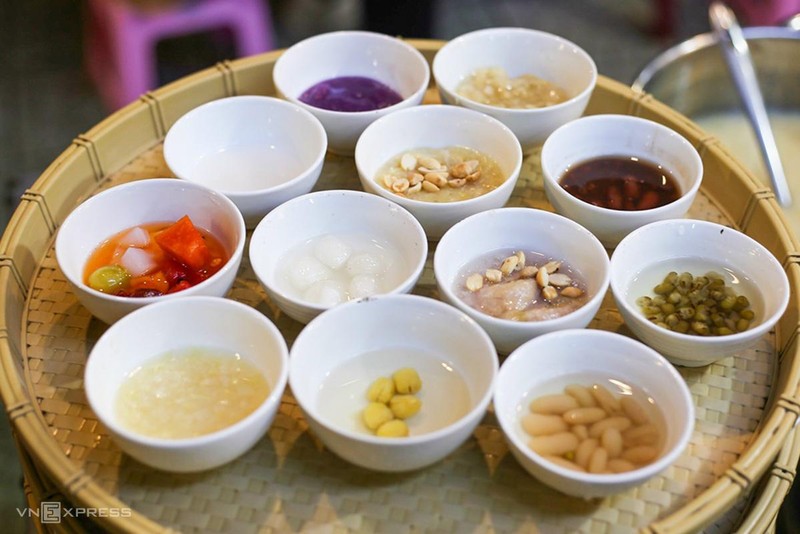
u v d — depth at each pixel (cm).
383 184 75
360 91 85
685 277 67
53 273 71
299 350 61
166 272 68
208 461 57
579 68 83
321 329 62
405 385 61
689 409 58
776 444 60
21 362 65
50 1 153
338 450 58
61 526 61
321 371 63
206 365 62
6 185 124
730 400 64
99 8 138
